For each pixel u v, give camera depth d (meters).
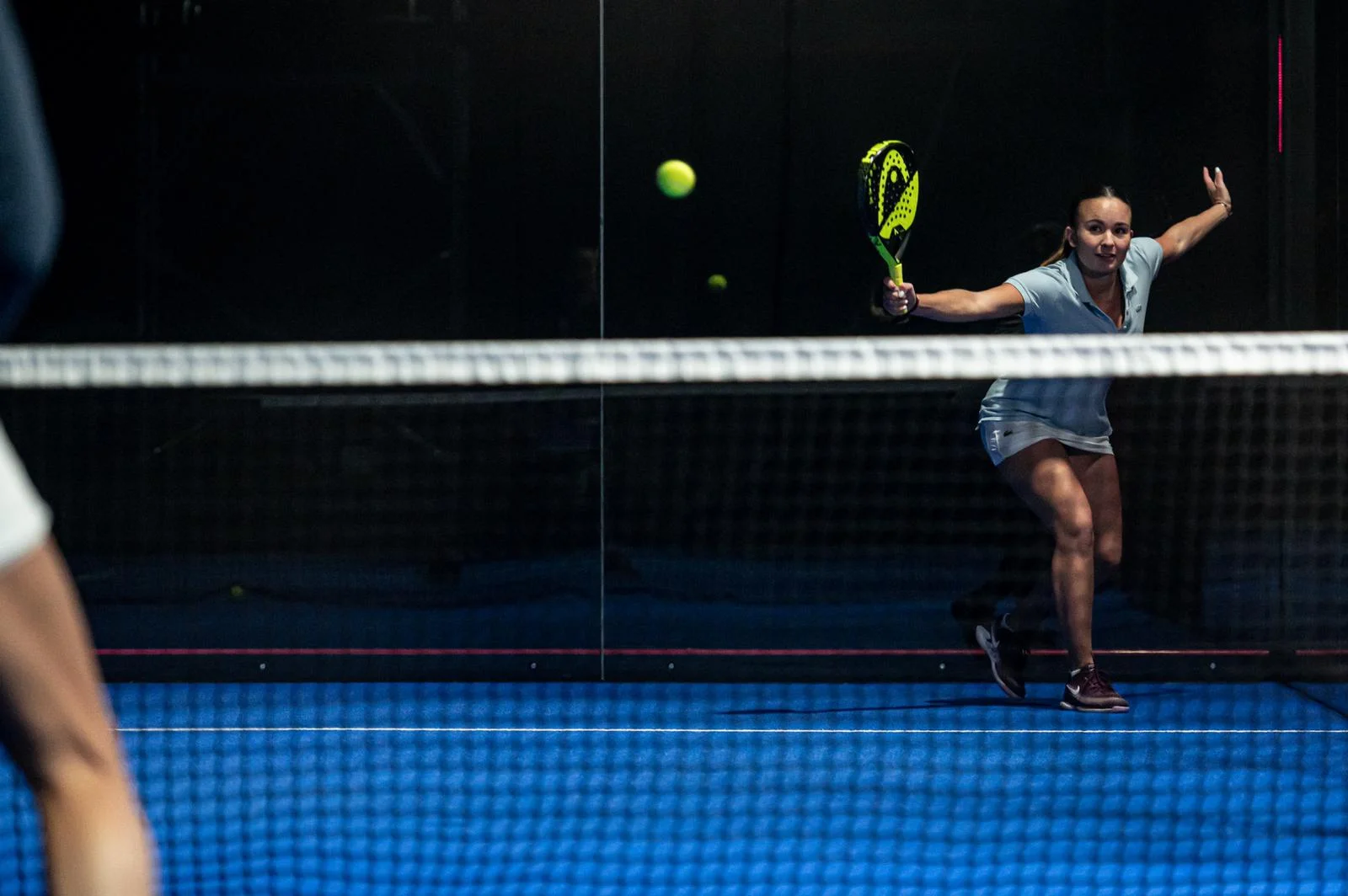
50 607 3.41
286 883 8.95
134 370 8.51
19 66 3.13
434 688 16.52
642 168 16.91
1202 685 16.56
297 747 13.09
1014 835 10.03
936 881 9.04
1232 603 16.83
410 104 16.89
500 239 16.97
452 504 17.00
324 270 16.98
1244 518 16.80
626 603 17.00
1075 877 9.12
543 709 15.16
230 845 9.82
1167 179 16.81
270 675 16.98
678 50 16.81
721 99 16.86
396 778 11.74
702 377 8.85
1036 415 13.85
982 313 13.32
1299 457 16.72
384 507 16.98
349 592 17.03
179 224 16.91
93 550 16.92
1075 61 16.80
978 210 16.89
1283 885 8.95
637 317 16.98
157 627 16.97
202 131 16.88
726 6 16.80
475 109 16.88
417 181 16.94
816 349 8.80
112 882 3.43
